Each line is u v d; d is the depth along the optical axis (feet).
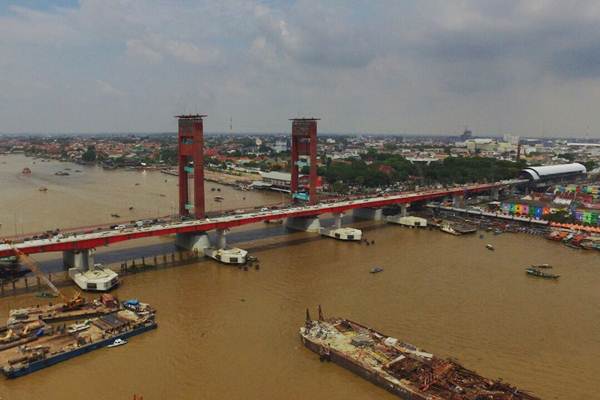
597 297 388.37
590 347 300.81
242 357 285.23
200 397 245.45
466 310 357.61
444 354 289.12
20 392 248.52
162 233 476.95
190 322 333.42
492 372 269.64
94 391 249.75
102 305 353.10
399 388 245.04
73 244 418.51
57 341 294.66
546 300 380.58
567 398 245.45
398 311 354.54
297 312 351.87
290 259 498.28
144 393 248.52
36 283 409.28
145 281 420.77
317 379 263.08
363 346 286.66
